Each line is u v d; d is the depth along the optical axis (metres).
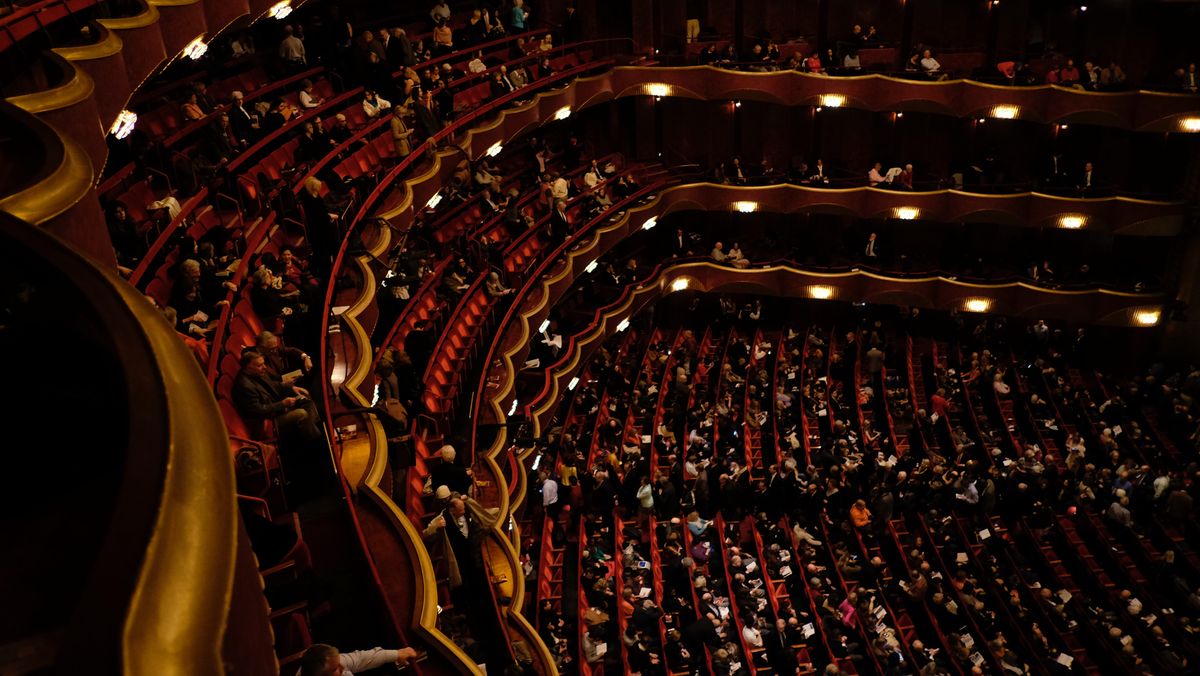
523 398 20.36
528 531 18.30
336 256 12.71
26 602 2.12
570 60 27.45
